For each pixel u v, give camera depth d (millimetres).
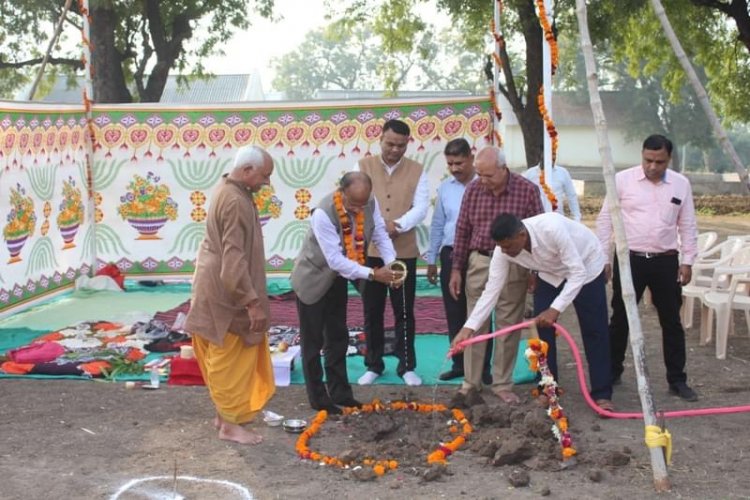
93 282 11164
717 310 7840
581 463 5121
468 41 20797
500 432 5543
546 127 6410
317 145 11219
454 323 7004
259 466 5148
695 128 47188
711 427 5848
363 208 6070
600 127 5094
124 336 8336
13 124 9336
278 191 11336
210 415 6148
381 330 6992
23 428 5840
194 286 5492
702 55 21312
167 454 5352
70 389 6801
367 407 6203
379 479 4941
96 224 11516
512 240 5531
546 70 6391
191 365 6902
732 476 4961
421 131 10875
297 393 6715
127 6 18969
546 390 5352
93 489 4793
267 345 5793
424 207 7016
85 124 11266
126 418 6070
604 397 6168
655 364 7656
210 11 21141
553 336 6309
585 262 6004
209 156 11336
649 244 6430
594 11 17312
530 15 16422
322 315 6039
